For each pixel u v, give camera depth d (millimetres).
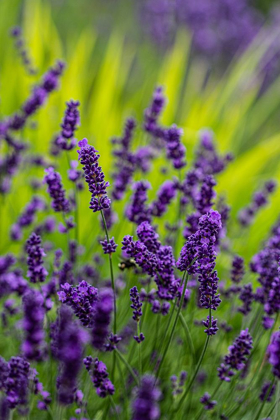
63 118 732
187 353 776
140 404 530
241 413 713
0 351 793
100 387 623
